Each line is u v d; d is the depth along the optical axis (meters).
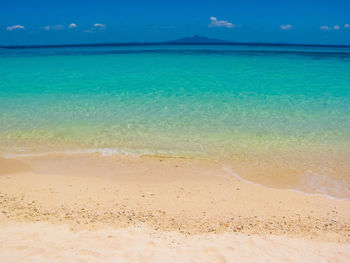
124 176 7.28
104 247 4.42
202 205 6.00
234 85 17.06
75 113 11.89
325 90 15.70
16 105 12.86
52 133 9.87
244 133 9.95
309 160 8.16
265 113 11.95
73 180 7.02
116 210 5.66
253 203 6.13
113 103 13.30
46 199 6.01
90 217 5.34
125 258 4.18
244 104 13.18
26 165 7.76
